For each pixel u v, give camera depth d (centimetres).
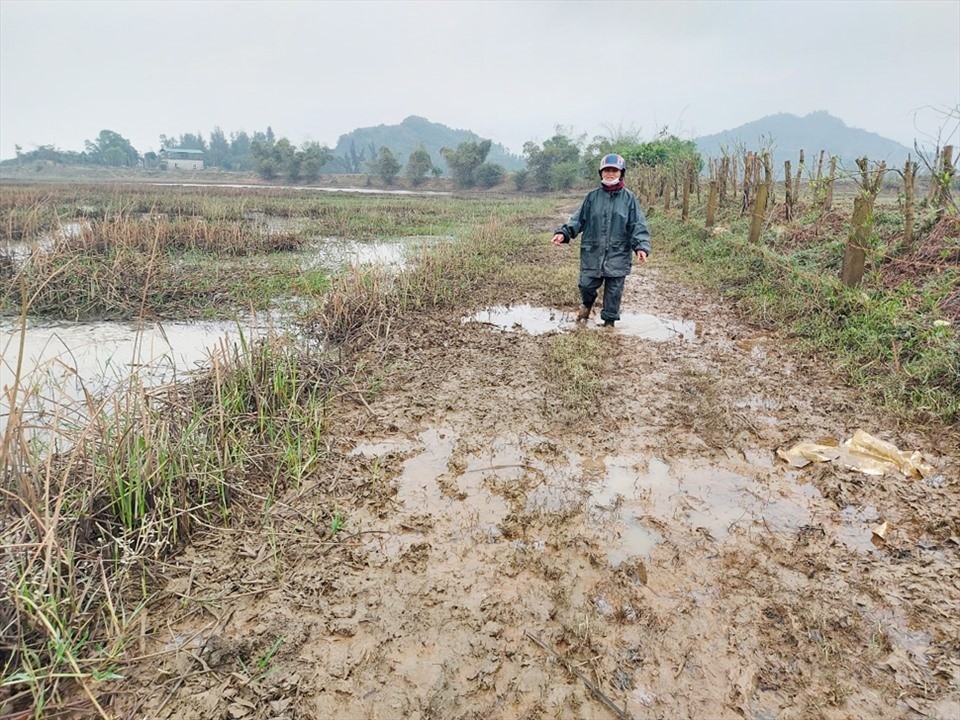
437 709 188
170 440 320
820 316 563
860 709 187
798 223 864
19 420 252
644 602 232
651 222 1442
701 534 273
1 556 232
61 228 941
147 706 187
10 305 648
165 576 242
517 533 276
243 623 221
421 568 252
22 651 193
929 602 228
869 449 339
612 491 310
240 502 296
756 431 373
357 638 215
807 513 289
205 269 823
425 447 358
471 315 658
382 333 580
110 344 557
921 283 552
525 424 388
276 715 185
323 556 258
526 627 221
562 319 643
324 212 1864
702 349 532
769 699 191
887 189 1508
